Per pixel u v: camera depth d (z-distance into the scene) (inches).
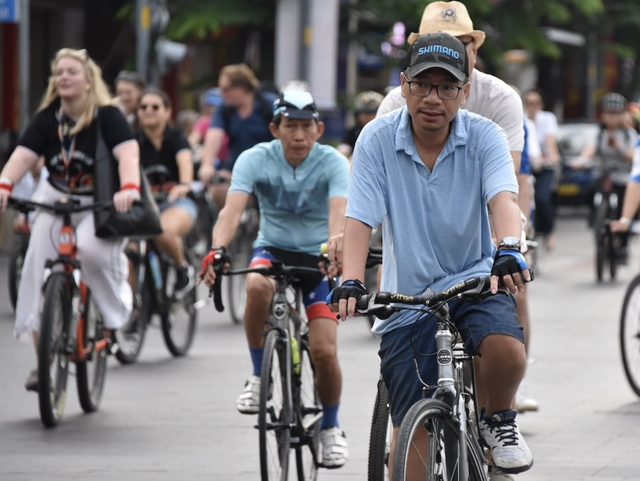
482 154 531.8
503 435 535.2
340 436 704.4
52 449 776.3
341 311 509.0
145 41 1902.1
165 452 768.9
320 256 677.9
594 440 797.9
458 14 685.9
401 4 2549.2
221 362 1104.8
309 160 733.9
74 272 862.5
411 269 538.6
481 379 561.0
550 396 940.0
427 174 533.6
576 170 2896.2
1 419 863.1
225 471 722.2
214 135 1433.3
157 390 971.9
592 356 1121.4
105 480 701.3
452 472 510.9
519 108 675.4
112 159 881.5
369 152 535.8
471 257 543.8
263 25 2416.3
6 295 1544.0
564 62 3971.5
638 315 949.2
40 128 880.3
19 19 1628.9
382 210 534.9
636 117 1921.8
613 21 3654.0
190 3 2407.7
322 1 1932.8
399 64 2620.6
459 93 516.4
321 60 1941.4
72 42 2770.7
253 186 733.9
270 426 641.6
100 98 879.7
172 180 1189.1
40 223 878.4
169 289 1127.6
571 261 2005.4
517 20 2810.0
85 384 879.7
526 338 769.6
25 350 1156.5
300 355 706.8
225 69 1418.6
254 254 754.8
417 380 534.6
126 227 874.1
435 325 532.1
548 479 700.0
